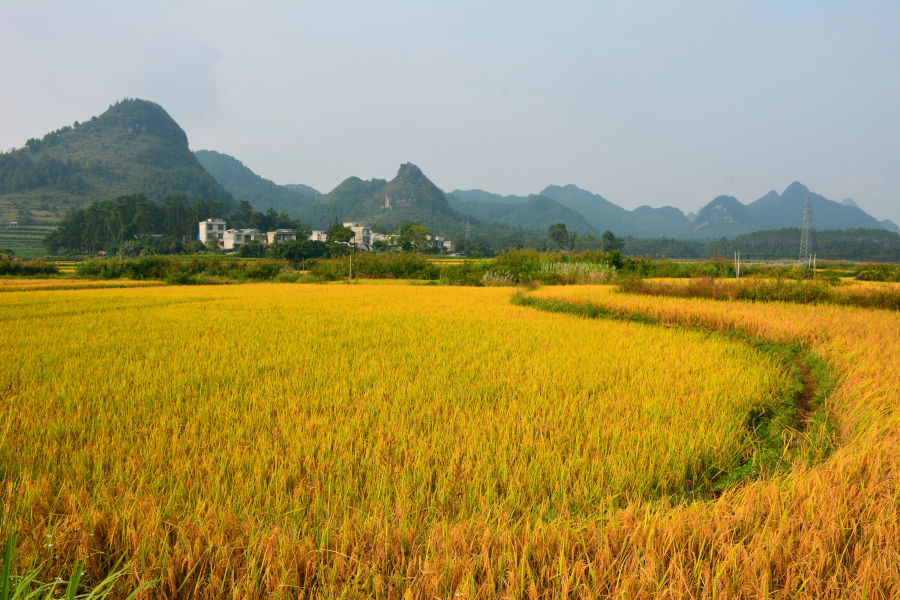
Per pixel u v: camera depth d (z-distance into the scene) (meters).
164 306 12.03
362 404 3.94
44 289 21.14
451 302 13.21
